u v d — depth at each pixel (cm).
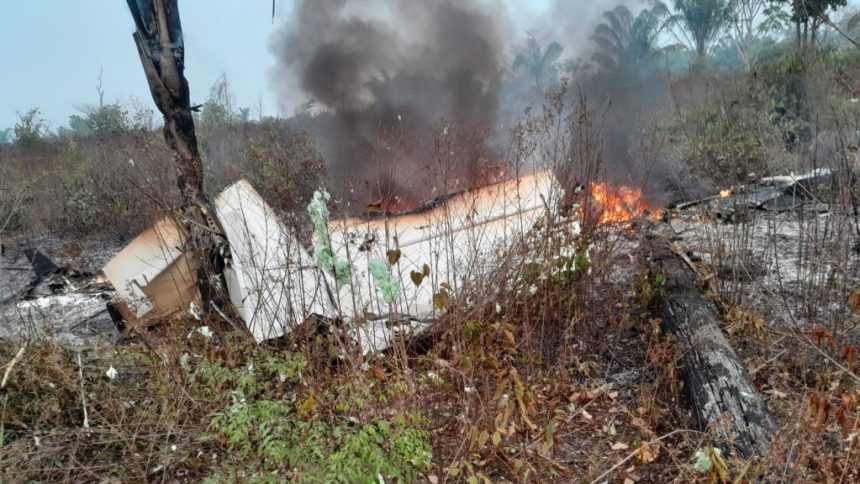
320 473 239
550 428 241
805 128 745
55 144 1319
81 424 282
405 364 308
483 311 359
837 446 246
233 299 423
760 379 324
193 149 423
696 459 237
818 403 217
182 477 258
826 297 384
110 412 287
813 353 329
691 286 402
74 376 305
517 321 370
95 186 859
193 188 419
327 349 348
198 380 320
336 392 303
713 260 445
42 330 403
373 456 244
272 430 270
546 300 375
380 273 333
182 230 416
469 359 292
